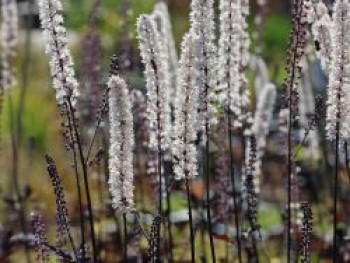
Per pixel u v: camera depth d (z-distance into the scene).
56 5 1.78
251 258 2.30
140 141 2.45
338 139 1.81
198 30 1.80
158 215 1.83
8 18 2.64
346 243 2.51
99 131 2.50
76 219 2.74
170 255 2.15
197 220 2.47
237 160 2.66
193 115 1.76
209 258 2.47
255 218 2.16
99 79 2.54
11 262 2.71
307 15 1.93
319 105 2.01
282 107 2.15
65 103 1.80
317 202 2.79
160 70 1.82
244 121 2.32
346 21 1.78
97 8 2.73
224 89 2.03
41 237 2.15
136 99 2.30
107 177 2.53
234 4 2.01
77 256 1.90
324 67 1.99
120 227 2.64
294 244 2.30
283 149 2.37
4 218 2.98
